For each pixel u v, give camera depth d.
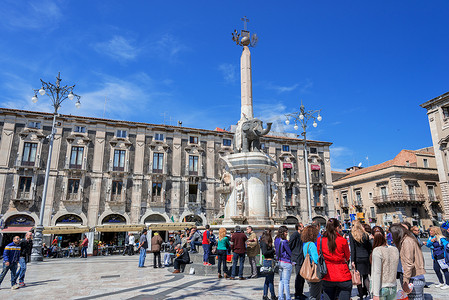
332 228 4.43
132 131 35.69
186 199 35.59
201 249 12.20
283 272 6.05
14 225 30.22
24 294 7.60
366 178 43.59
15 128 32.12
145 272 11.49
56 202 31.69
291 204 39.72
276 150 41.00
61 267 14.25
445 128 31.48
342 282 4.22
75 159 33.25
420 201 38.78
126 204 33.66
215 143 38.69
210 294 7.09
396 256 4.23
